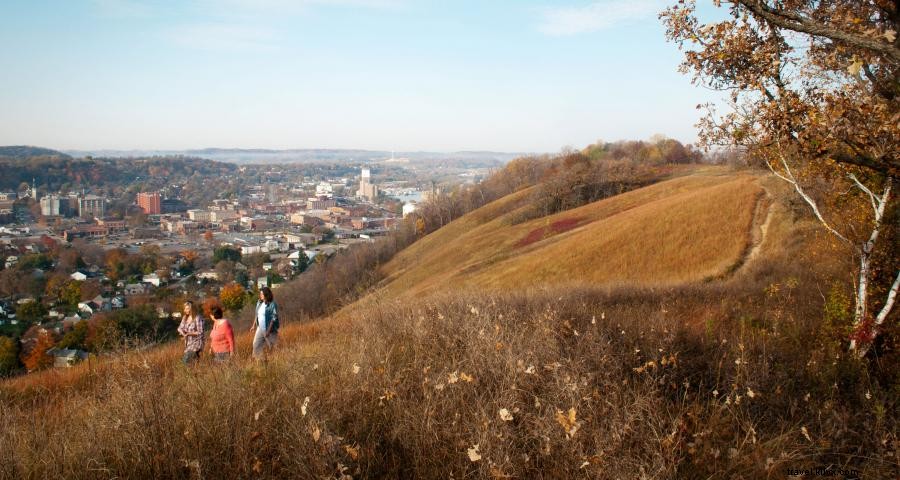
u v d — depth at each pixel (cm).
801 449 428
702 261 2750
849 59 589
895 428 446
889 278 789
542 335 609
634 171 8069
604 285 2002
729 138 759
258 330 938
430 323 671
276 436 399
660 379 533
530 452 394
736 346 671
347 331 766
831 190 927
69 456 364
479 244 6078
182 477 361
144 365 488
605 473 360
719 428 454
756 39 682
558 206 7506
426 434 407
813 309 1116
